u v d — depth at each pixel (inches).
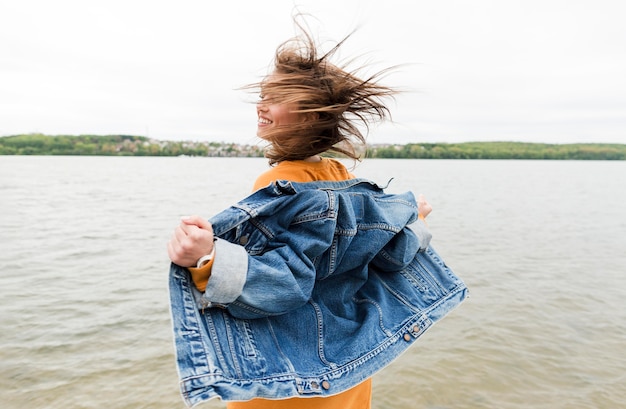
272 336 49.1
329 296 55.2
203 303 43.2
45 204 798.5
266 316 48.0
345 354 52.7
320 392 49.0
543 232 548.1
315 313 52.8
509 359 191.0
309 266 48.5
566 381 174.2
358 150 63.7
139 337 208.2
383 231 55.9
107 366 179.9
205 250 41.9
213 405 155.8
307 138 56.1
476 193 1120.8
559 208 829.8
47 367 178.4
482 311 250.2
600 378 176.9
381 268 62.4
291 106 55.4
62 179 1545.3
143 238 474.6
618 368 185.3
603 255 413.1
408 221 60.4
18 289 282.2
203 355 41.8
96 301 259.3
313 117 56.2
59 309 245.0
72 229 532.1
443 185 1338.6
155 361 184.4
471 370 181.0
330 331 53.4
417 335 59.4
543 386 170.4
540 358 192.5
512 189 1301.7
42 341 202.7
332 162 61.8
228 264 42.6
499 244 461.1
